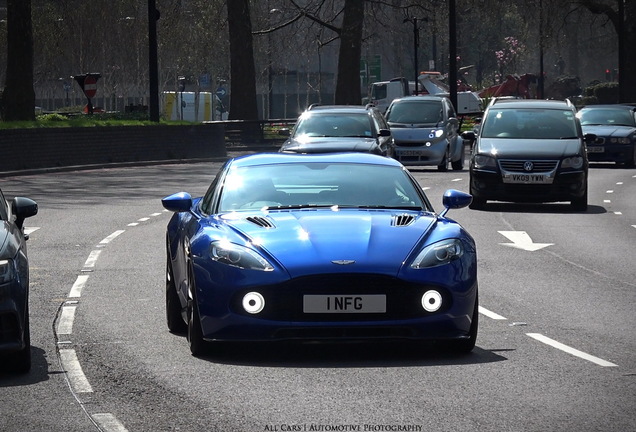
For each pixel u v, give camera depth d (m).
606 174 84.50
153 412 17.19
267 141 128.75
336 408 17.30
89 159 89.81
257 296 20.86
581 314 26.97
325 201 23.94
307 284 20.80
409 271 20.94
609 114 94.00
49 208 55.53
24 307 19.97
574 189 55.16
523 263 36.62
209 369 20.41
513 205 58.91
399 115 85.69
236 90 135.75
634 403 17.59
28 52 103.75
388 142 67.19
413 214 23.23
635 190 69.50
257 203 23.84
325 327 20.80
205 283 21.23
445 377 19.61
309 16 140.25
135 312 27.17
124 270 34.66
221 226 22.36
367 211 23.34
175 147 100.25
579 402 17.67
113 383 19.34
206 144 104.31
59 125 89.69
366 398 17.97
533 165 55.16
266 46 197.88
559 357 21.52
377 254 21.09
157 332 24.47
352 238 21.52
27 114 103.75
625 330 24.73
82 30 198.88
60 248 40.16
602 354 21.86
